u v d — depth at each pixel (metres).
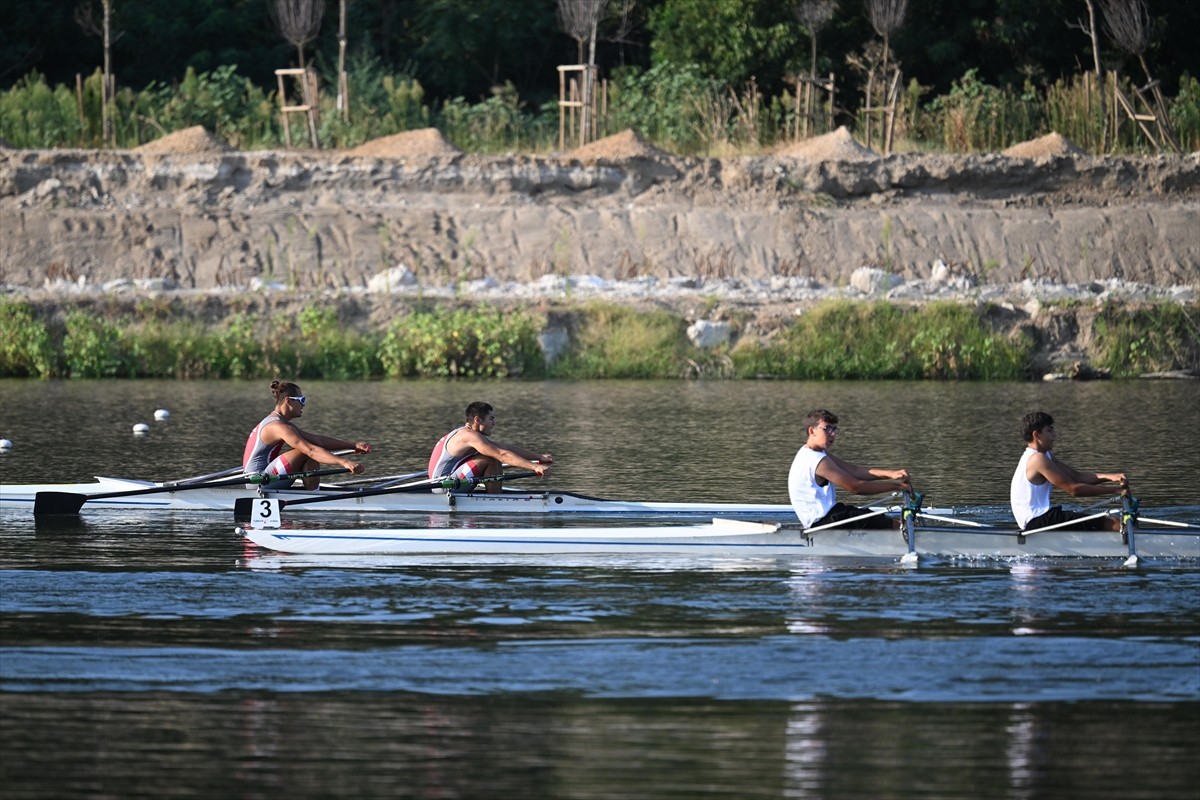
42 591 43.53
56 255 122.50
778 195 132.62
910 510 47.56
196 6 179.75
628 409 89.56
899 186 134.88
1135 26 148.00
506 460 56.44
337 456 56.75
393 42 191.50
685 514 56.62
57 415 86.25
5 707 32.78
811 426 48.47
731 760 29.67
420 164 132.38
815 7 156.50
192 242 124.38
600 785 28.42
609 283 122.50
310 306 113.12
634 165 133.75
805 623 39.62
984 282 126.19
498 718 32.09
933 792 28.11
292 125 149.38
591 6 143.62
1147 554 47.69
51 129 141.50
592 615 40.69
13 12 177.25
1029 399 95.38
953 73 180.75
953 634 38.34
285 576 45.94
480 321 110.56
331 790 28.23
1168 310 114.31
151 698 33.38
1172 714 32.19
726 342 112.88
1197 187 137.25
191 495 59.50
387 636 38.47
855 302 114.12
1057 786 28.36
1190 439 75.19
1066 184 136.62
